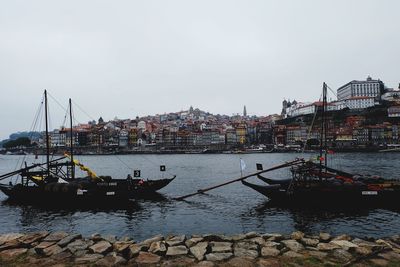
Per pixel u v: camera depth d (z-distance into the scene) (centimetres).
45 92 4106
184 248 1439
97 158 17325
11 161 15862
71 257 1359
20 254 1402
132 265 1255
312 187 3125
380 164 9300
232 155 18925
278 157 15775
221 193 4147
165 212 3061
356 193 3059
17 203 3631
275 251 1368
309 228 2419
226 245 1484
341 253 1308
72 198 3462
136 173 3872
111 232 2397
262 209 3114
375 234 2248
